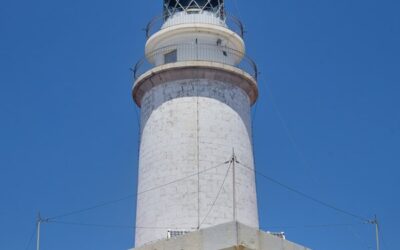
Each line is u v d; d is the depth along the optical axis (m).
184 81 27.31
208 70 27.28
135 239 26.52
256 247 18.45
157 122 27.19
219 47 28.22
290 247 19.72
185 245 18.84
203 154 26.25
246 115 28.05
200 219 25.33
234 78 27.73
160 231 25.50
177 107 27.00
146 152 27.22
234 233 18.05
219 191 25.88
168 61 28.12
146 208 26.31
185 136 26.50
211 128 26.69
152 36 28.61
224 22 29.25
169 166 26.22
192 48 27.88
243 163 26.89
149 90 28.06
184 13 28.72
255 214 26.69
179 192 25.75
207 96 27.11
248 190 26.67
